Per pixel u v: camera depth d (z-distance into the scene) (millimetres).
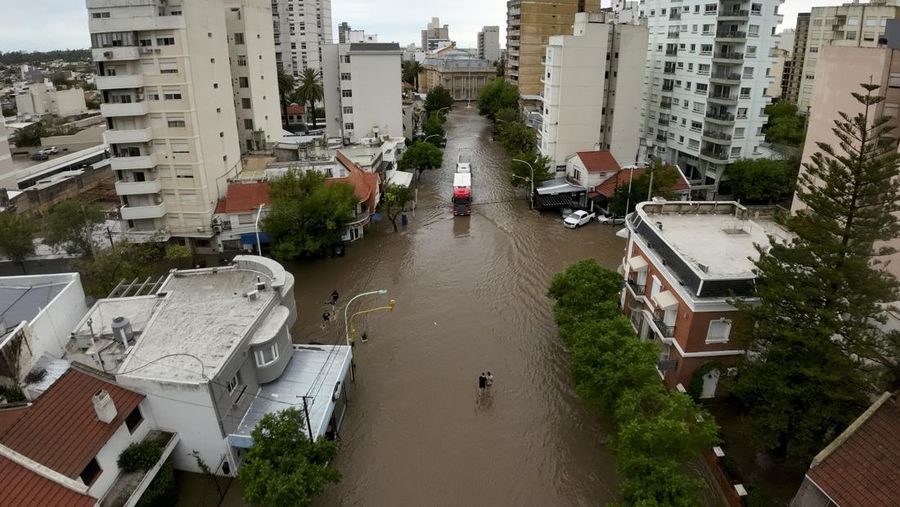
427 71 177375
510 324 40688
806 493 20312
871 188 21938
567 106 67000
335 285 47188
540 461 28078
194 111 48094
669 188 57719
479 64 162125
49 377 25156
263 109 68938
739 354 28875
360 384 34062
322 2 171125
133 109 46875
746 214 36656
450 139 106750
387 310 42844
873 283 21766
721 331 28672
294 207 48344
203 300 30594
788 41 115000
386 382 34250
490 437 29719
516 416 31266
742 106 63094
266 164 59281
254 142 66750
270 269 32688
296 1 158875
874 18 79375
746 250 31656
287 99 99062
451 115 136500
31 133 93875
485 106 118875
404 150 82188
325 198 49594
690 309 28094
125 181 49750
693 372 29234
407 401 32531
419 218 63281
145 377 24281
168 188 50219
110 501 22297
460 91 159750
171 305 30062
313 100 93438
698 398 29328
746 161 63094
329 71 83375
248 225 51844
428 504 25656
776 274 24047
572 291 34781
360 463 28062
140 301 30703
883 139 25344
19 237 44406
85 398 23312
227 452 25531
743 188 61781
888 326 25656
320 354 31953
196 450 25750
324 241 50281
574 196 64625
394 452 28750
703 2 65375
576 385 30406
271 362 28703
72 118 122500
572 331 32781
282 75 96812
